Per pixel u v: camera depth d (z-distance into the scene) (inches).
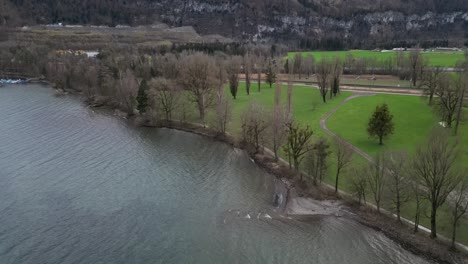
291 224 2600.9
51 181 3201.3
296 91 5816.9
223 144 4060.0
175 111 4950.8
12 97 6136.8
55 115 5098.4
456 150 2625.5
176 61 6077.8
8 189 3063.5
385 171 2573.8
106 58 6791.3
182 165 3560.5
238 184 3181.6
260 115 3777.1
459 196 2255.2
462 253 2118.6
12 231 2536.9
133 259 2279.8
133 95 5039.4
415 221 2343.8
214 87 4852.4
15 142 4062.5
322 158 2933.1
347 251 2330.2
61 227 2583.7
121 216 2711.6
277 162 3472.0
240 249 2372.0
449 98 3612.2
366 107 4618.6
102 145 4040.4
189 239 2464.3
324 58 6461.6
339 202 2763.3
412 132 3688.5
